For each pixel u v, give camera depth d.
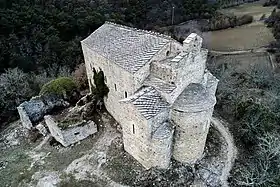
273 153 27.11
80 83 40.28
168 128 24.39
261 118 31.17
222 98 38.59
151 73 26.28
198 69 26.53
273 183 25.39
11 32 46.09
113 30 31.86
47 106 35.25
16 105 38.50
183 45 24.42
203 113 24.25
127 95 27.77
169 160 26.44
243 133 30.91
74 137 30.12
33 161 29.11
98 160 28.06
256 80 44.31
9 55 45.06
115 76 28.47
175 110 24.33
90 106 33.31
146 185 25.23
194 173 26.50
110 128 31.83
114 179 26.05
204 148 28.98
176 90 24.38
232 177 26.91
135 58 26.30
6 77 40.66
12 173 27.97
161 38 27.00
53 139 31.59
